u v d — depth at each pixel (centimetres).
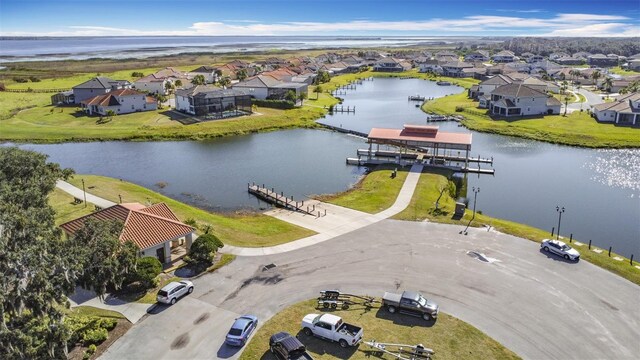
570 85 19750
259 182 7825
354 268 4462
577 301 3900
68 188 7044
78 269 3158
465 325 3581
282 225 5666
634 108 11625
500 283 4178
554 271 4388
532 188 7631
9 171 4678
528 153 9781
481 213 6469
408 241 5053
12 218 3056
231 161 9138
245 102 13212
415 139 8581
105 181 7538
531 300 3916
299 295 4003
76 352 3272
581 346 3356
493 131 11588
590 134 10794
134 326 3578
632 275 4319
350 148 10119
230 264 4553
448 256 4694
